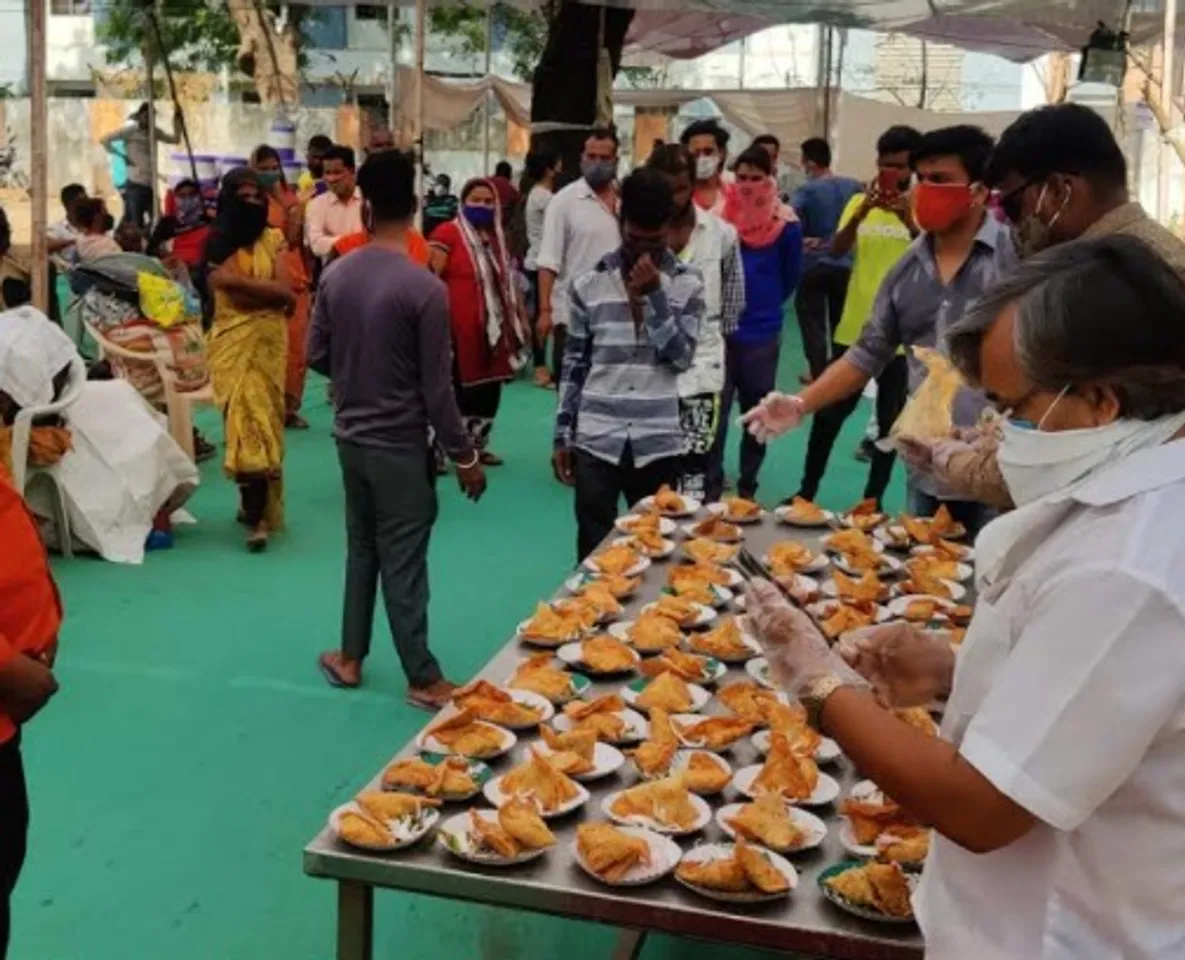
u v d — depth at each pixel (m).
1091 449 1.36
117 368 6.15
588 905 1.92
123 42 19.89
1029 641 1.32
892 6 9.84
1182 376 1.32
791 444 8.06
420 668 4.13
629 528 3.77
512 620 4.99
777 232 6.09
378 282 3.86
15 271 7.56
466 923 3.07
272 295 5.46
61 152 18.53
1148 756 1.32
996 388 1.45
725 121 18.02
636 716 2.54
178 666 4.42
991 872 1.43
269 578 5.35
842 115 16.41
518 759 2.38
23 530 1.98
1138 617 1.25
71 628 4.73
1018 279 1.42
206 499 6.51
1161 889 1.34
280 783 3.64
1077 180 2.51
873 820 2.11
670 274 4.18
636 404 4.20
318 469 7.12
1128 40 9.88
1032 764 1.29
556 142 9.38
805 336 7.63
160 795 3.55
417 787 2.20
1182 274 1.40
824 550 3.69
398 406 3.93
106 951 2.87
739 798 2.30
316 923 2.99
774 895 1.91
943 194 3.64
